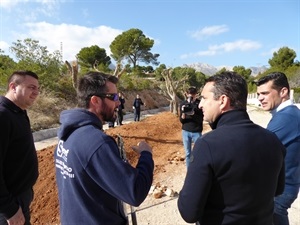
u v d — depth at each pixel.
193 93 5.62
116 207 1.65
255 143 1.43
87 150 1.46
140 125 12.14
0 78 14.34
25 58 16.34
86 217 1.54
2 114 2.23
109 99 1.68
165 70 17.78
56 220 4.36
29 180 2.54
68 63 8.51
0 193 2.13
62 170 1.61
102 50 39.62
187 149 5.62
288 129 2.25
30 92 2.52
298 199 4.29
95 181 1.48
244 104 1.52
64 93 18.19
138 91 29.83
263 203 1.45
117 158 1.47
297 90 24.17
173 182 5.34
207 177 1.39
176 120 14.36
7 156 2.31
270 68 45.09
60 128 1.65
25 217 2.54
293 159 2.28
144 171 1.58
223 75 1.56
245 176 1.37
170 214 4.03
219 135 1.43
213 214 1.44
